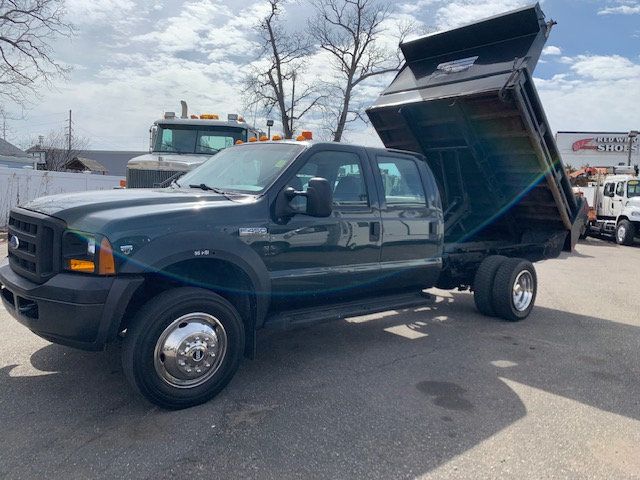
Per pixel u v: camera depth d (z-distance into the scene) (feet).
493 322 22.12
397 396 13.71
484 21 20.75
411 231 18.22
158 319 11.84
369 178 17.10
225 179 16.05
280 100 106.52
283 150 15.96
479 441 11.43
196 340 12.37
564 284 32.91
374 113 24.81
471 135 22.61
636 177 63.98
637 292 30.68
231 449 10.70
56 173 59.52
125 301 11.62
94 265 11.51
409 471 10.14
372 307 17.02
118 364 15.06
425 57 24.14
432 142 24.80
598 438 11.80
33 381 13.79
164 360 12.05
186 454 10.44
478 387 14.57
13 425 11.44
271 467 10.09
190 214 12.83
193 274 13.58
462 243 25.02
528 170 22.58
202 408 12.55
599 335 20.58
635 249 58.90
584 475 10.27
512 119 20.43
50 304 11.62
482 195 25.70
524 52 19.76
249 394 13.51
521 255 25.39
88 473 9.68
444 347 18.25
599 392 14.53
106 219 11.78
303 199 15.17
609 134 153.17
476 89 20.31
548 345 18.94
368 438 11.36
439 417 12.53
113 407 12.42
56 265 11.90
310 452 10.69
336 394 13.69
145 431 11.32
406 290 18.85
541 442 11.51
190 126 37.73
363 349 17.69
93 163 155.84
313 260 15.21
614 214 65.21
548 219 25.00
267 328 14.47
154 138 38.24
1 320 19.04
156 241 12.03
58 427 11.40
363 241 16.53
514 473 10.24
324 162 15.96
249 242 13.64
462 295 27.91
